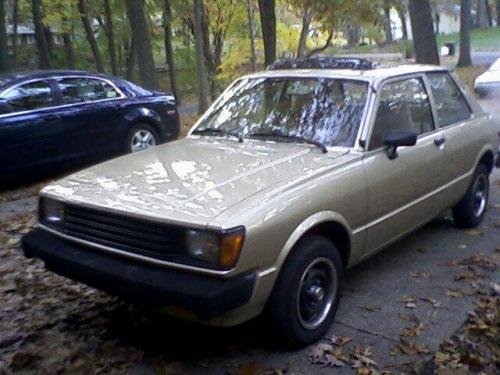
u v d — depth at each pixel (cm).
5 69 2038
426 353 387
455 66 2844
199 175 404
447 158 539
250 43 2098
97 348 399
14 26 2736
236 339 409
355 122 456
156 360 387
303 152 442
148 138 991
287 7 1817
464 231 613
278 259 363
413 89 523
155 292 344
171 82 2558
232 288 338
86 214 387
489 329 415
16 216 717
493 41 4381
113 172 429
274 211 361
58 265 396
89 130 902
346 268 442
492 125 632
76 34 2847
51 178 903
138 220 359
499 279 498
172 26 2388
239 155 441
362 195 430
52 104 868
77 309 462
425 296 467
